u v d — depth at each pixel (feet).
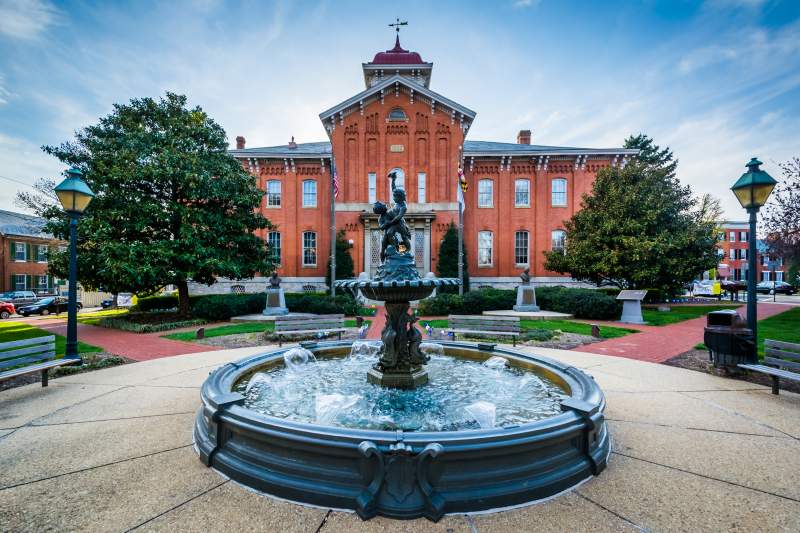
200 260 49.11
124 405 16.28
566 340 33.63
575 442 10.20
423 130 79.71
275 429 9.34
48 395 17.83
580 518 8.31
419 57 96.53
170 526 8.07
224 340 35.29
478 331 29.50
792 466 10.68
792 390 18.42
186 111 55.47
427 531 7.82
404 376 16.42
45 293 114.32
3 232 117.50
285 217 85.71
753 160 21.91
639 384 19.48
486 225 86.28
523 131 99.30
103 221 44.47
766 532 7.81
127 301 97.30
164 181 48.32
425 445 8.57
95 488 9.59
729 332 21.13
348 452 8.66
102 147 48.24
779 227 51.11
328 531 7.85
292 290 85.25
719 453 11.52
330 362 21.54
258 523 8.15
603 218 61.11
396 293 15.61
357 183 79.46
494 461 8.85
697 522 8.16
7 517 8.38
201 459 10.98
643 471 10.41
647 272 56.08
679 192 64.39
